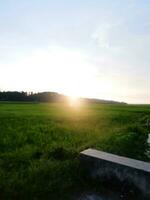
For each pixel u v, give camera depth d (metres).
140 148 12.59
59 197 6.30
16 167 8.21
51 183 6.75
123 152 11.21
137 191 6.51
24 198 6.11
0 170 7.68
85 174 7.42
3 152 10.93
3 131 16.41
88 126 21.05
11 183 6.60
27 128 18.19
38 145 12.49
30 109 42.59
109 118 29.58
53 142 13.17
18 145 12.52
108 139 13.33
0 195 6.12
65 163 8.23
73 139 14.22
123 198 6.34
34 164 8.30
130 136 14.45
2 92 124.94
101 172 7.14
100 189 6.79
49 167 7.75
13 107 47.75
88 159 7.41
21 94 128.88
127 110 52.25
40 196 6.28
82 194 6.51
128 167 6.66
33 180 6.91
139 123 25.20
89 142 12.67
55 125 20.38
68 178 7.21
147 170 6.41
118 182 6.84
